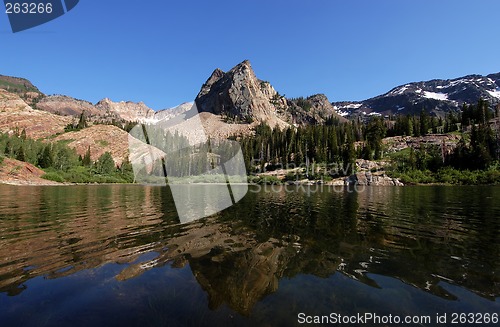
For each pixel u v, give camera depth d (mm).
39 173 65188
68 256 6562
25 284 4863
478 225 11469
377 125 118000
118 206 16953
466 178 61562
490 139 79312
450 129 116312
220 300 4312
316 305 4219
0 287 4730
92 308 3990
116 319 3695
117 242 7945
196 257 6535
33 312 3863
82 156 100000
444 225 11406
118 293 4504
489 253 7203
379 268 5992
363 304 4289
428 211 16188
